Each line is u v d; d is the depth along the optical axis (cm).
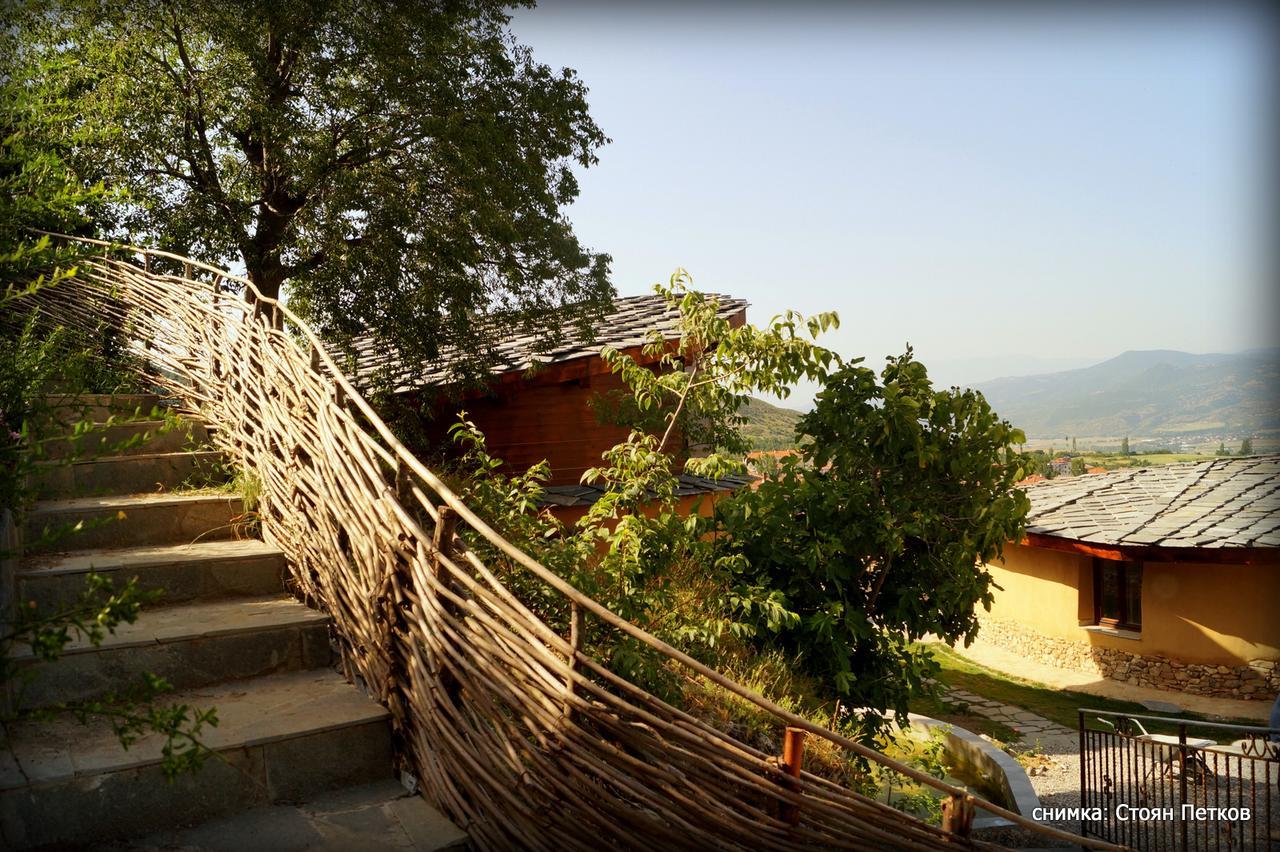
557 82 1171
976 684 1409
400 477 327
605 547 830
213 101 978
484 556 450
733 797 261
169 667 342
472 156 1021
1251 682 1270
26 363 337
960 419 659
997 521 639
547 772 272
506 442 1153
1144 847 736
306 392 401
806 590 656
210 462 506
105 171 930
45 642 208
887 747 680
